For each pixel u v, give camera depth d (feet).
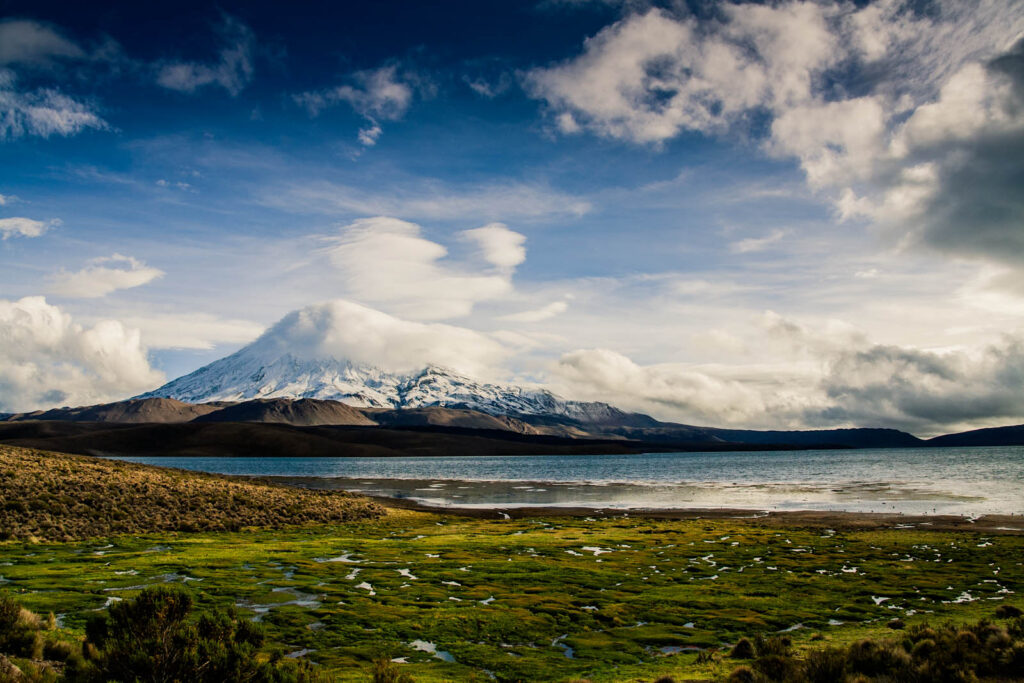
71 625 86.43
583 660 83.15
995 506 287.69
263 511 229.25
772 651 80.53
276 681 47.29
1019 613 100.53
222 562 138.00
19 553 142.61
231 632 49.93
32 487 197.88
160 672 45.19
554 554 161.68
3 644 55.67
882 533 202.08
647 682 70.64
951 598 117.80
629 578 133.90
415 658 82.28
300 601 108.47
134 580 116.98
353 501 281.54
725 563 151.53
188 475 307.58
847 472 641.40
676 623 101.91
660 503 326.65
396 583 124.67
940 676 59.52
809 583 129.49
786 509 287.69
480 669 78.59
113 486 220.23
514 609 107.14
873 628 97.40
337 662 78.95
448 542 180.24
